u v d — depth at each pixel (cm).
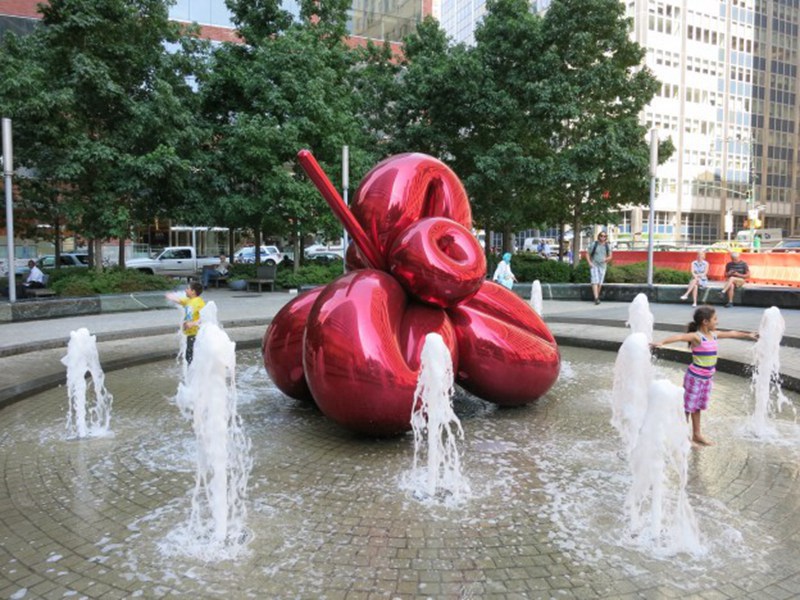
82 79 1559
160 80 1692
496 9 2014
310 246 4303
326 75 1941
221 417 382
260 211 1931
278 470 482
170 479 467
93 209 1675
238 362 931
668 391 367
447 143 2069
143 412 656
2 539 374
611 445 543
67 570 337
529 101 1919
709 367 535
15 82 1446
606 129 1909
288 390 634
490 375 600
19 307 1284
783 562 342
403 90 2141
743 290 1486
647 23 6038
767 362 582
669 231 6397
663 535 370
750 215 5031
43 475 477
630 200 2084
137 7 1731
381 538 369
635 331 923
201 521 393
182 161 1719
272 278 2039
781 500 424
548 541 365
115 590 316
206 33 3009
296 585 319
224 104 2072
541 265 2053
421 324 555
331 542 364
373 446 539
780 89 7012
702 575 328
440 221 564
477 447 537
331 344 504
